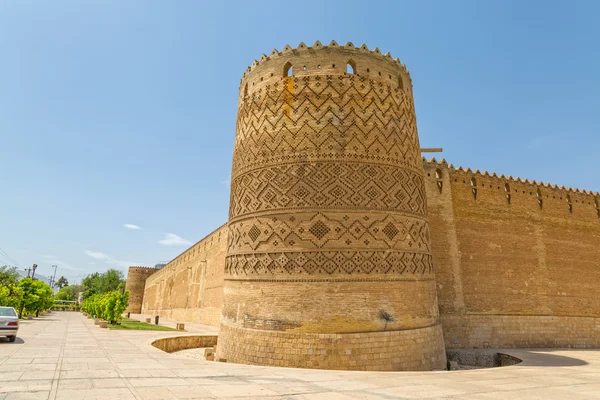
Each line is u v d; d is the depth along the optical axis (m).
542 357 14.93
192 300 36.31
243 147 14.63
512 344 18.31
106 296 31.91
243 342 12.19
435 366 12.49
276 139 13.44
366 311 11.61
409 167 14.06
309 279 11.76
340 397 6.25
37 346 11.74
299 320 11.49
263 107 14.14
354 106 13.34
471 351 16.86
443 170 19.72
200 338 19.17
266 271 12.38
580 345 19.47
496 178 20.80
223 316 13.73
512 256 19.73
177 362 9.54
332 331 11.28
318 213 12.29
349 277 11.77
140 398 5.64
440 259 18.34
